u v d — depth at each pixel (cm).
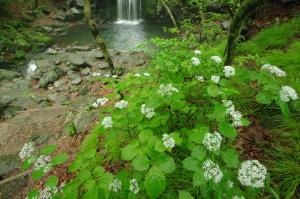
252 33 801
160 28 2088
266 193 256
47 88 1034
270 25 775
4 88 1029
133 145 220
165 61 344
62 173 465
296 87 359
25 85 1061
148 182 196
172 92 259
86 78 1085
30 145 263
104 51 718
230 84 390
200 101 316
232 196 211
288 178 261
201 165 204
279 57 467
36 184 496
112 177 209
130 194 217
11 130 728
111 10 2428
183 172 280
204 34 992
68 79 1077
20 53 1430
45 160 240
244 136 326
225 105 254
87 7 667
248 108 364
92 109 648
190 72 314
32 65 1211
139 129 275
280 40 591
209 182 205
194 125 303
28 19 2016
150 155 211
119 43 1759
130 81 348
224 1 848
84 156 236
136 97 306
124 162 342
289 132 314
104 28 2123
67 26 2106
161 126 286
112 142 341
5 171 574
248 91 380
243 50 617
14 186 514
